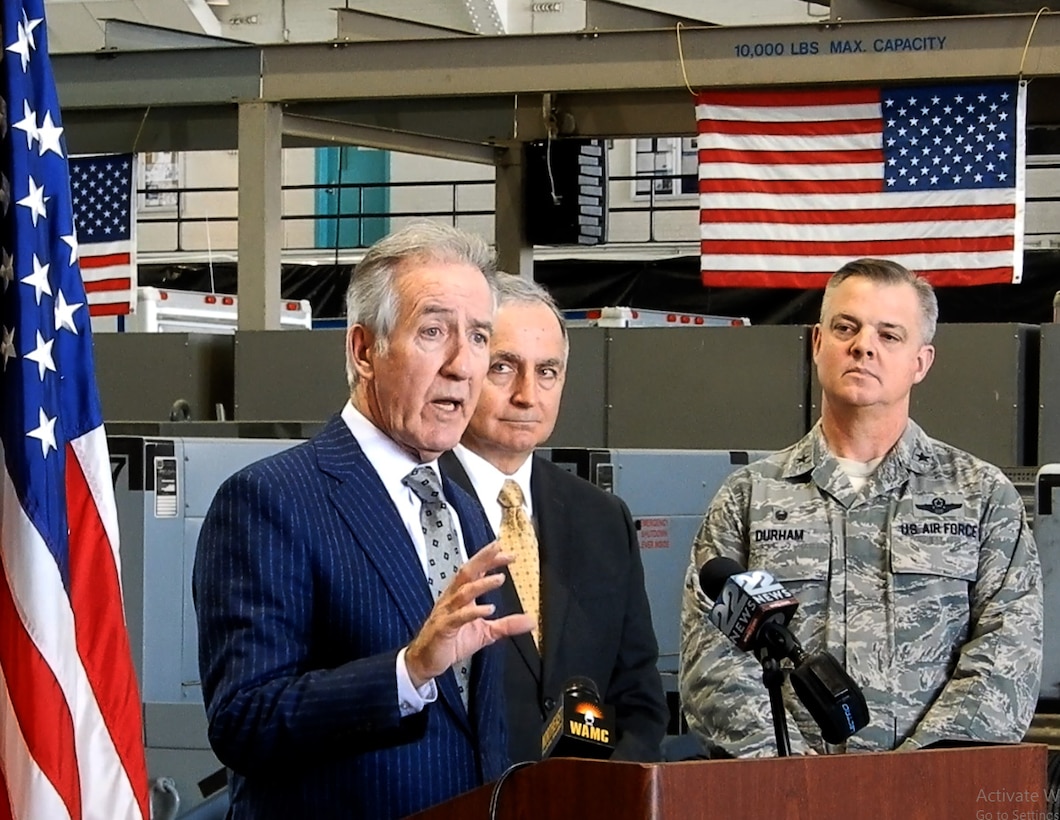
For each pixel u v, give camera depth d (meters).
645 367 9.42
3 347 3.07
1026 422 8.80
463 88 10.62
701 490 6.26
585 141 12.38
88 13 21.06
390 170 23.27
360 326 3.25
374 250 3.25
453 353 3.18
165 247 23.70
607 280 19.59
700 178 10.05
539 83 10.45
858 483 4.18
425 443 3.20
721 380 9.30
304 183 23.55
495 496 4.27
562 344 4.37
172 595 5.13
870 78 9.79
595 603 4.24
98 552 3.19
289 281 21.06
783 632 2.95
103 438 3.23
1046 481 5.50
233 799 3.25
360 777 3.02
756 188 9.99
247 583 3.03
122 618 3.21
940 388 8.79
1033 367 8.84
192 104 11.36
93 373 3.24
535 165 12.34
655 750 4.18
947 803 2.57
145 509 5.05
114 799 3.09
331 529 3.10
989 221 9.72
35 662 3.02
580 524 4.35
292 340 10.02
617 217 22.17
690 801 2.29
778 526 4.17
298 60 11.00
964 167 9.77
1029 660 3.95
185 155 23.62
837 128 9.97
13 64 3.12
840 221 9.91
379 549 3.12
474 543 3.41
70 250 3.21
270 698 2.88
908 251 9.81
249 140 11.12
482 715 3.17
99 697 3.12
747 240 9.97
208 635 3.04
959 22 9.65
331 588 3.06
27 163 3.11
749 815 2.34
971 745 2.89
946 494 4.14
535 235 12.42
